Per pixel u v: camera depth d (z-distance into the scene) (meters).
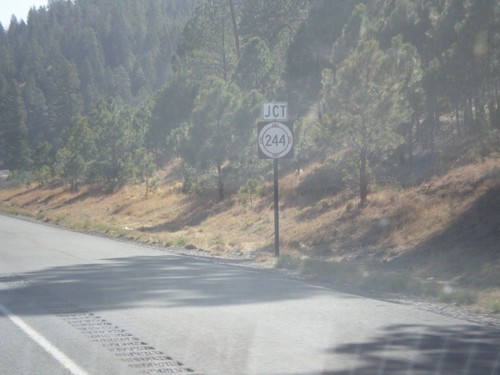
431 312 12.53
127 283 16.28
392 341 10.14
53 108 118.81
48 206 65.12
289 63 39.78
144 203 50.56
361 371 8.57
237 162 41.16
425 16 31.45
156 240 30.02
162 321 11.72
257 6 56.19
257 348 9.78
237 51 54.22
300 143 38.12
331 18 38.53
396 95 27.12
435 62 28.55
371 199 28.55
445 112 31.59
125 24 170.12
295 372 8.52
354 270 18.08
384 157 30.28
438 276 18.92
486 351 9.54
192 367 8.82
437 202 25.08
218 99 40.03
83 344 10.12
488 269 18.20
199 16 56.06
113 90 137.62
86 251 24.77
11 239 29.86
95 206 57.09
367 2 38.91
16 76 153.38
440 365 8.85
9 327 11.34
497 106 28.00
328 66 38.28
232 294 14.59
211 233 34.56
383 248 23.25
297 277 17.59
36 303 13.59
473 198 23.73
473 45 26.38
